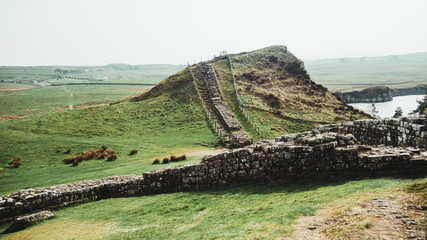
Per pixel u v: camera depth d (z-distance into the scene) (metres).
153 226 11.90
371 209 7.98
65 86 156.62
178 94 72.38
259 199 12.51
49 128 54.81
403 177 10.62
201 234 9.49
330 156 13.33
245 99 66.38
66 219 15.58
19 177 34.09
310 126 55.81
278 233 7.93
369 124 17.45
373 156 12.02
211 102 66.38
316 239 7.16
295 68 84.69
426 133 12.48
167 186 18.30
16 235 13.84
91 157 41.19
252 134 50.81
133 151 42.62
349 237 6.78
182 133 53.00
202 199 14.66
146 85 174.50
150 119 60.97
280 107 64.06
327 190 11.20
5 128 54.75
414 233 6.30
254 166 15.34
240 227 9.23
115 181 21.12
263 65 86.81
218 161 16.47
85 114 62.81
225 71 82.88
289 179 14.26
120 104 69.19
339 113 63.31
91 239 11.63
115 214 15.10
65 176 32.38
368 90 162.88
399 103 142.12
